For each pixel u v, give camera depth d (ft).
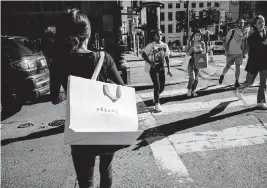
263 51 14.75
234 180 8.34
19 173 9.54
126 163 9.85
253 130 12.42
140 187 8.20
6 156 11.05
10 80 17.21
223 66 37.88
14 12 51.72
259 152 10.16
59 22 5.26
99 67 5.02
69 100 4.41
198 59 18.44
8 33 52.03
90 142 4.51
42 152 11.28
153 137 12.28
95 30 42.80
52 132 13.73
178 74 31.37
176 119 14.71
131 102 5.16
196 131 12.74
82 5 43.34
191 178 8.59
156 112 16.26
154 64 15.56
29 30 52.21
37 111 17.99
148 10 27.91
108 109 4.74
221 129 12.80
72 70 5.09
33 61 18.06
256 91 20.04
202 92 20.80
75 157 5.14
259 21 14.35
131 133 4.70
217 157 9.95
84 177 5.35
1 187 8.64
